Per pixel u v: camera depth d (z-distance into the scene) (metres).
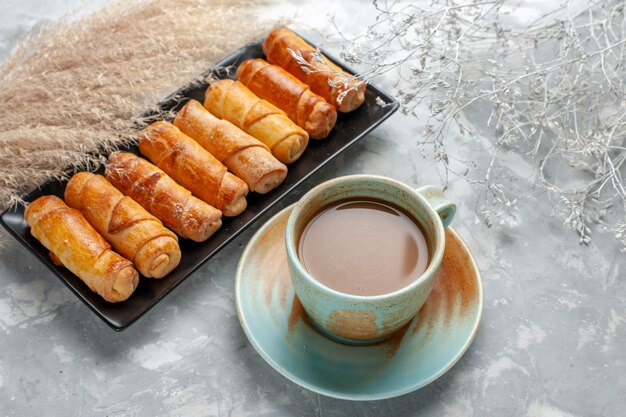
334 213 0.69
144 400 0.70
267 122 0.82
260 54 0.89
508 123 0.82
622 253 0.78
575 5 0.94
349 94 0.83
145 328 0.74
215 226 0.76
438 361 0.67
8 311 0.75
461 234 0.79
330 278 0.66
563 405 0.70
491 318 0.74
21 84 0.82
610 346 0.73
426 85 0.82
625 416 0.70
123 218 0.74
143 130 0.81
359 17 0.96
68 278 0.74
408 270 0.66
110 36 0.86
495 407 0.70
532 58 0.87
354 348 0.68
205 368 0.72
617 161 0.83
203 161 0.79
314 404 0.70
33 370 0.72
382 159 0.84
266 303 0.70
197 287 0.76
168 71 0.85
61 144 0.78
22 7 0.96
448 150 0.85
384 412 0.70
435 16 0.92
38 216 0.74
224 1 0.93
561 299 0.75
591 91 0.86
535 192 0.82
